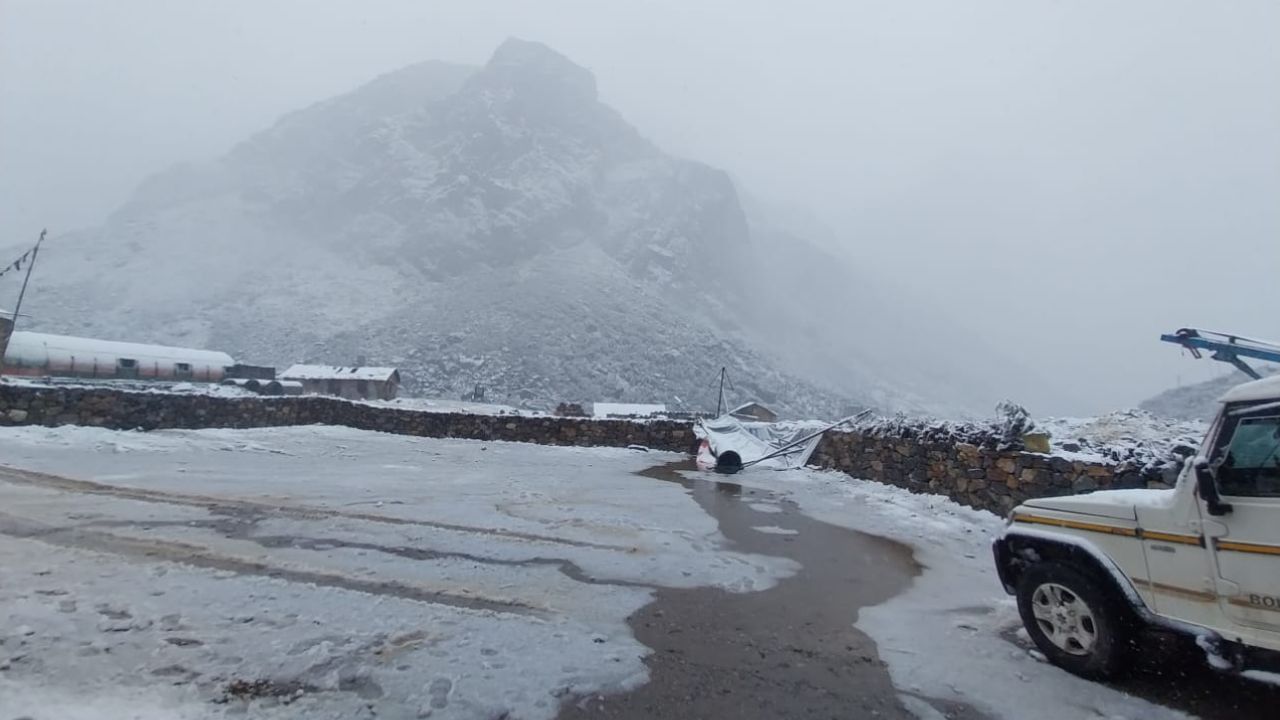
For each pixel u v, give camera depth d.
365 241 184.00
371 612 4.39
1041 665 4.11
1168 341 6.67
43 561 5.00
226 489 8.61
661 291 179.38
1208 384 33.09
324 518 7.20
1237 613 3.33
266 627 3.99
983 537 8.34
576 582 5.43
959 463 10.10
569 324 128.38
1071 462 8.40
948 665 4.07
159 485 8.57
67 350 57.84
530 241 181.62
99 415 14.79
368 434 17.56
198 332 128.25
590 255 183.50
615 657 3.90
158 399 15.65
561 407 45.25
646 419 19.36
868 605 5.34
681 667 3.86
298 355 117.38
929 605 5.40
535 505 8.87
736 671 3.85
